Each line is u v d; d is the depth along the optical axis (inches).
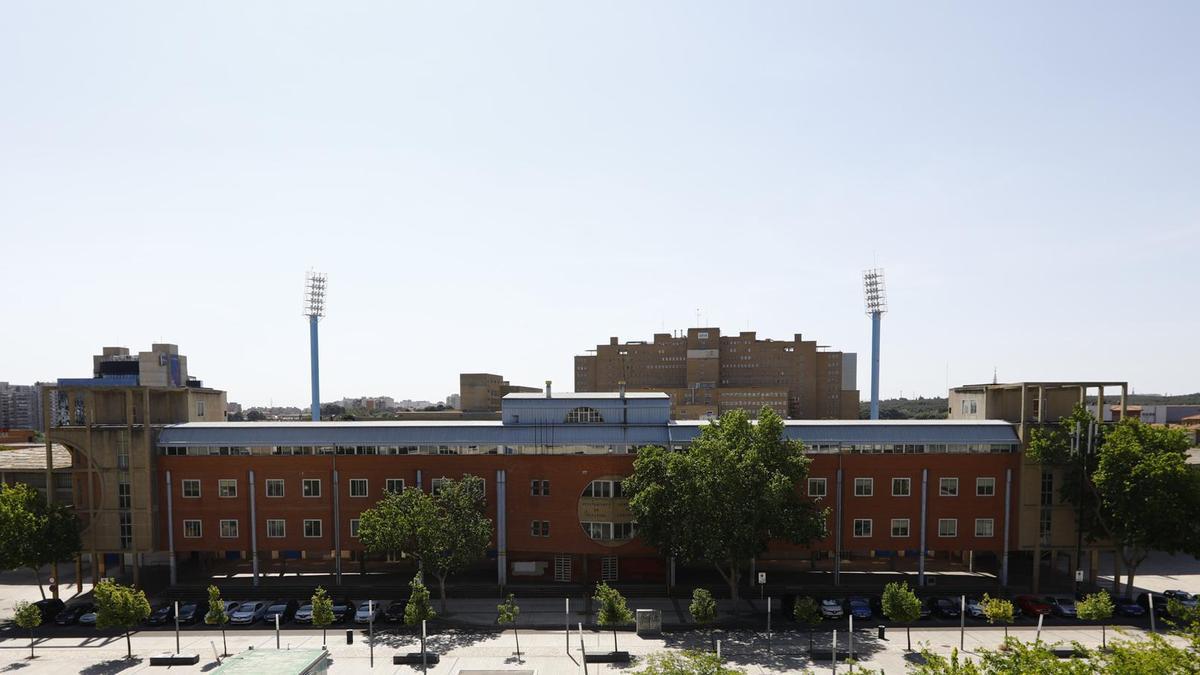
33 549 2042.3
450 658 1755.7
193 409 2571.4
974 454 2301.9
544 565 2434.8
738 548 1982.0
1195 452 3061.0
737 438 2080.5
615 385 7849.4
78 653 1806.1
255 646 1844.2
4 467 2428.6
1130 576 2161.7
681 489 2025.1
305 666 1360.7
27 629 1983.3
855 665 1662.2
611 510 2326.5
